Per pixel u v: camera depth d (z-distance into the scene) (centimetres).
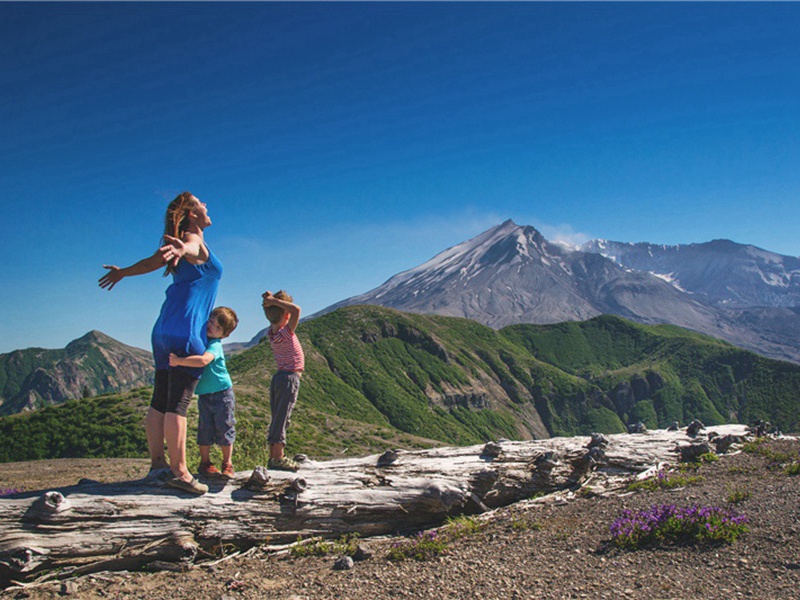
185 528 629
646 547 625
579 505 827
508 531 721
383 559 632
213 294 664
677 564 574
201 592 539
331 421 10162
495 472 852
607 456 988
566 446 976
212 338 670
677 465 1016
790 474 892
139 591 541
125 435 5362
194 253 605
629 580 545
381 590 540
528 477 893
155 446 666
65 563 572
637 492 866
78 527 585
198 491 652
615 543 643
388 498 741
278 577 580
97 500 606
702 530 633
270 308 739
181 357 619
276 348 750
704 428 1211
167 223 630
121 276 575
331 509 709
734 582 525
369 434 9762
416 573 582
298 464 767
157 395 657
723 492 806
